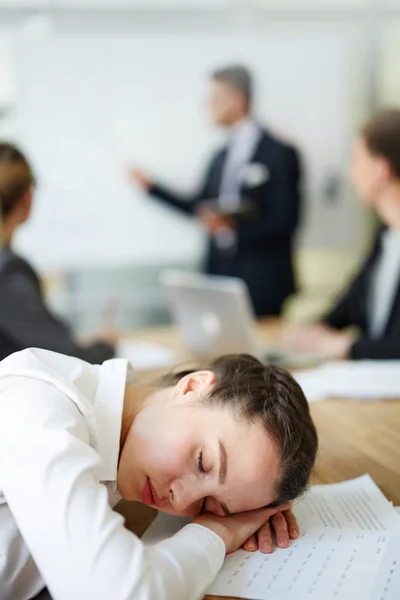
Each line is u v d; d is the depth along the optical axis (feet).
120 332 8.21
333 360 6.78
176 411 3.15
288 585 2.75
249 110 11.30
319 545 3.05
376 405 5.11
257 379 3.31
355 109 13.16
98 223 12.42
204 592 2.72
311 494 3.61
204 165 12.66
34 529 2.62
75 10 11.96
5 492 2.73
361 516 3.32
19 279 5.76
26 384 2.99
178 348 7.25
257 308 10.93
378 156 7.11
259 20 12.61
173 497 3.02
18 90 11.89
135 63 12.25
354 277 8.52
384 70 13.21
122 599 2.46
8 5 11.76
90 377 3.37
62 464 2.68
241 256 10.89
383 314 7.98
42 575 2.74
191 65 12.45
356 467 3.94
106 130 12.28
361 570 2.82
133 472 3.10
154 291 12.75
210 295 6.47
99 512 2.62
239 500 3.01
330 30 12.91
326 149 13.14
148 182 11.94
